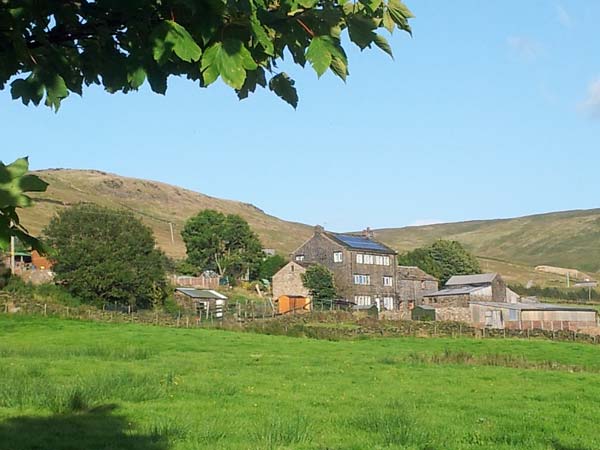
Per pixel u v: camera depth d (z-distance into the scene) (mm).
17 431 15320
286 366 31375
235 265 106938
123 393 20906
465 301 81250
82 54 3199
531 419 18953
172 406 19625
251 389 23438
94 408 18922
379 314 73438
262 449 14164
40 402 19109
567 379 29078
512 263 177250
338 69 3066
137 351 33688
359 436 16156
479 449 15078
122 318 55156
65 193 175000
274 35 3076
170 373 25875
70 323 50000
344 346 45344
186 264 106688
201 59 2779
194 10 2758
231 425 16875
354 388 24812
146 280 64375
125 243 63469
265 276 105875
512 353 43500
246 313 68625
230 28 2824
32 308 52938
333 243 87688
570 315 72875
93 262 61219
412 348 45250
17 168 2445
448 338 54750
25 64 3053
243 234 108188
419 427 16891
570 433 17328
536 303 84938
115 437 15047
